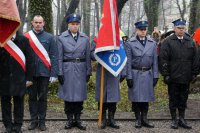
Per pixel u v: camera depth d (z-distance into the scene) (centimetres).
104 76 726
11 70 641
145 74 733
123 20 5522
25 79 654
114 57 710
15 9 620
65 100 714
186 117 827
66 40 712
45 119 788
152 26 2783
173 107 740
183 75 721
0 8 610
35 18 700
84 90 723
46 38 703
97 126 750
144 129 732
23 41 651
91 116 839
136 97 732
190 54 726
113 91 725
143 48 733
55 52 704
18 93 643
